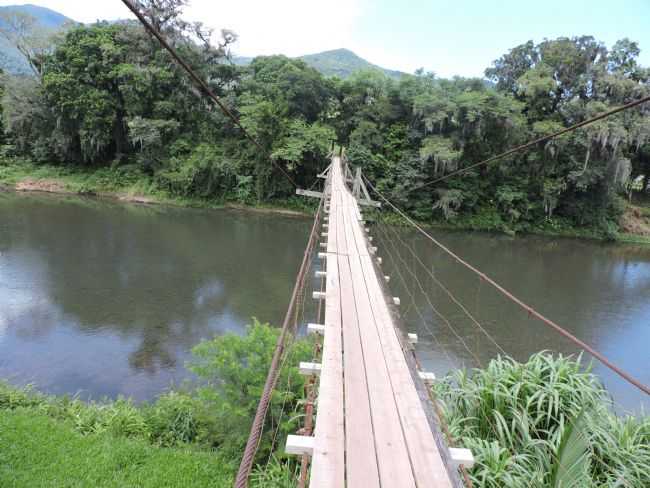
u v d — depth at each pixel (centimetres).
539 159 2220
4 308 926
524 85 2266
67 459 450
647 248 2133
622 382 752
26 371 696
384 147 2273
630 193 2658
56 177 2470
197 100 2483
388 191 2211
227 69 2489
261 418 170
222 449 488
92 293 1035
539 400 322
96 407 573
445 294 1183
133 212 2052
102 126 2339
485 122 2092
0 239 1439
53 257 1291
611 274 1529
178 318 924
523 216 2297
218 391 512
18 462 438
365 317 345
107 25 2556
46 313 915
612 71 2214
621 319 1066
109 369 713
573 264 1664
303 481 187
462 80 2420
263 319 941
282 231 1855
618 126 1988
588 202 2286
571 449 267
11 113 2403
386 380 250
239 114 2370
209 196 2333
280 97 2388
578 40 2292
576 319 1049
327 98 2530
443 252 1731
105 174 2467
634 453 299
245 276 1218
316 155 2212
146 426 530
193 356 766
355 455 184
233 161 2294
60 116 2333
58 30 2656
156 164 2414
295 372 457
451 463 182
